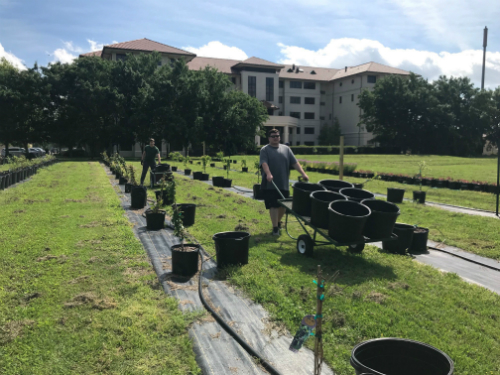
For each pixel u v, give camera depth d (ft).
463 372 8.73
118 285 13.28
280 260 16.58
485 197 40.47
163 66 137.80
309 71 235.81
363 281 14.16
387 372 7.84
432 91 193.57
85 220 23.61
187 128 128.67
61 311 11.27
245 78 198.08
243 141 147.84
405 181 55.16
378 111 189.06
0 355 9.02
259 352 9.43
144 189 29.01
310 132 231.71
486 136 200.95
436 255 19.13
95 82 118.93
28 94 114.21
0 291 12.47
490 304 12.53
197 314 11.25
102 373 8.46
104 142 128.77
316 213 16.58
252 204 31.71
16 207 27.96
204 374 8.60
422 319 11.20
